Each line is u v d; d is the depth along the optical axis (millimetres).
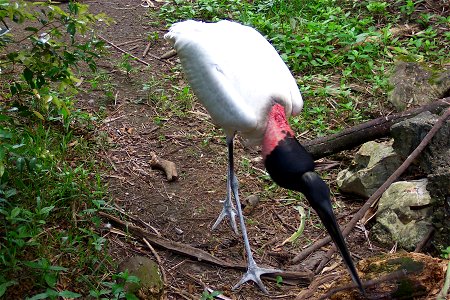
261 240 4863
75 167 5246
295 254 4719
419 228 4637
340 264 4602
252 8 7836
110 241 4648
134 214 4973
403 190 4855
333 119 6094
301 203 5215
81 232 4602
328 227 3863
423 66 6406
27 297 3982
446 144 4656
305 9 7797
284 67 4629
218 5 7770
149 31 7574
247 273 4477
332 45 7066
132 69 6781
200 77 4535
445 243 4438
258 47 4605
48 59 4738
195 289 4395
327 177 5480
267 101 4297
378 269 3957
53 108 5648
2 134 4098
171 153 5680
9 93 5492
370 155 5242
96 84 6312
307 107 6230
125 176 5340
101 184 5172
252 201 5145
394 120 5355
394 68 6516
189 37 4652
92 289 4129
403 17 7672
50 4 4887
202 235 4867
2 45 4609
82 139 5551
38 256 4246
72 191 4754
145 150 5688
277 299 4359
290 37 7117
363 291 3648
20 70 6199
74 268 4270
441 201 4402
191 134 5934
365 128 5375
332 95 6391
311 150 5445
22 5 4457
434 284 3846
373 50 6938
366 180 5105
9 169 4648
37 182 4730
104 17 4848
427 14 7602
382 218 4840
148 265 4250
